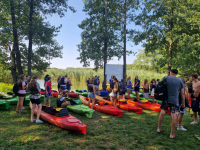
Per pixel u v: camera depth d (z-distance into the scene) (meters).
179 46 15.23
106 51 15.70
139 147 4.15
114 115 7.27
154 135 4.90
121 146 4.17
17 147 3.76
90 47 15.88
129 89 12.04
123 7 15.85
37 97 5.66
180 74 20.44
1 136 4.35
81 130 4.69
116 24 16.09
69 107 7.70
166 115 7.57
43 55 16.03
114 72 15.96
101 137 4.66
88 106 8.00
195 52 13.54
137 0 14.89
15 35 14.10
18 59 14.41
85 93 12.70
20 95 6.80
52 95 12.27
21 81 6.77
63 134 4.73
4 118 5.99
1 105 7.18
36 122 5.64
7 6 12.03
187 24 13.63
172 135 4.75
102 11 16.27
